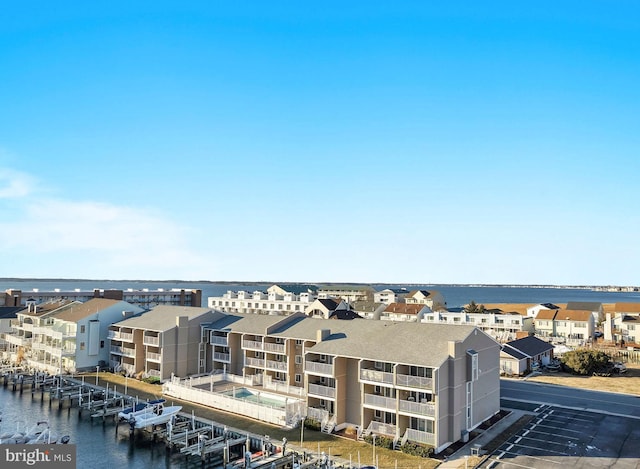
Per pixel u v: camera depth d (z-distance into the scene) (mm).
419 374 47531
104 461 45906
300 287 182625
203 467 44500
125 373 77438
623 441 46344
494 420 53125
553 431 49531
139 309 86938
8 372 80500
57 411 62094
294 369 63875
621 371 82500
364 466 39688
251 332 68438
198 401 61156
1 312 102188
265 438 47031
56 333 81625
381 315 134500
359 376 49406
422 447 43875
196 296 164625
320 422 51000
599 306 143125
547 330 122062
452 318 125812
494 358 55625
